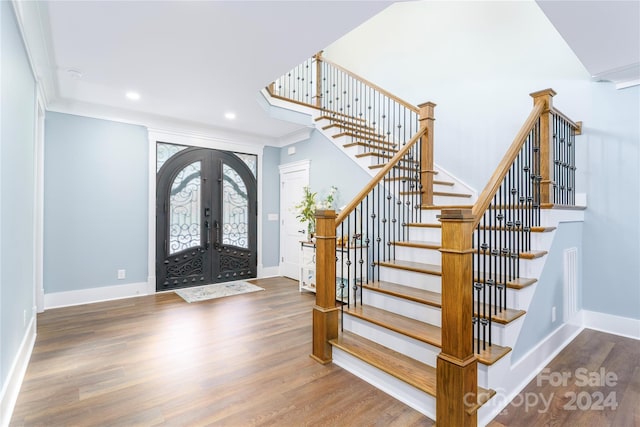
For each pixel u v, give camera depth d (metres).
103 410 1.91
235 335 3.05
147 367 2.43
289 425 1.79
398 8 5.20
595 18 2.16
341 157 4.66
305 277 4.70
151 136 4.57
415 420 1.84
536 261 2.33
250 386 2.18
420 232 3.31
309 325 3.33
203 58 2.87
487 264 2.82
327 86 6.18
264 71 3.12
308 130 5.18
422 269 2.68
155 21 2.31
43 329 3.19
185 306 3.97
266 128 5.10
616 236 3.16
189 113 4.38
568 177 3.21
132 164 4.45
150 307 3.92
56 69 3.07
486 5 4.14
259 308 3.90
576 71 3.40
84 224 4.11
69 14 2.21
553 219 2.64
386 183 3.96
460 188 4.32
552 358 2.61
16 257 2.20
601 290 3.25
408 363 2.17
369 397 2.06
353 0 2.10
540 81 3.66
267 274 5.75
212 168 5.13
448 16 4.54
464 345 1.65
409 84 5.03
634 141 3.06
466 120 4.32
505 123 3.95
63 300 3.96
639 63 2.78
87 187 4.12
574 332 3.11
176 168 4.80
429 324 2.38
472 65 4.26
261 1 2.10
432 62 4.73
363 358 2.25
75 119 4.05
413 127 4.90
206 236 5.07
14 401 1.98
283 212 5.84
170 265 4.75
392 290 2.68
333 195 4.75
